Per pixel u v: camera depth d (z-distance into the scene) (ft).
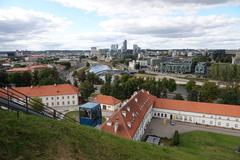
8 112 61.98
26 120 60.80
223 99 305.94
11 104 75.15
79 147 59.31
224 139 205.67
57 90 333.83
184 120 257.75
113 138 78.07
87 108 143.23
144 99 254.06
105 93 348.79
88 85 361.92
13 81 426.51
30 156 48.08
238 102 296.92
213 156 167.63
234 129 233.55
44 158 49.34
